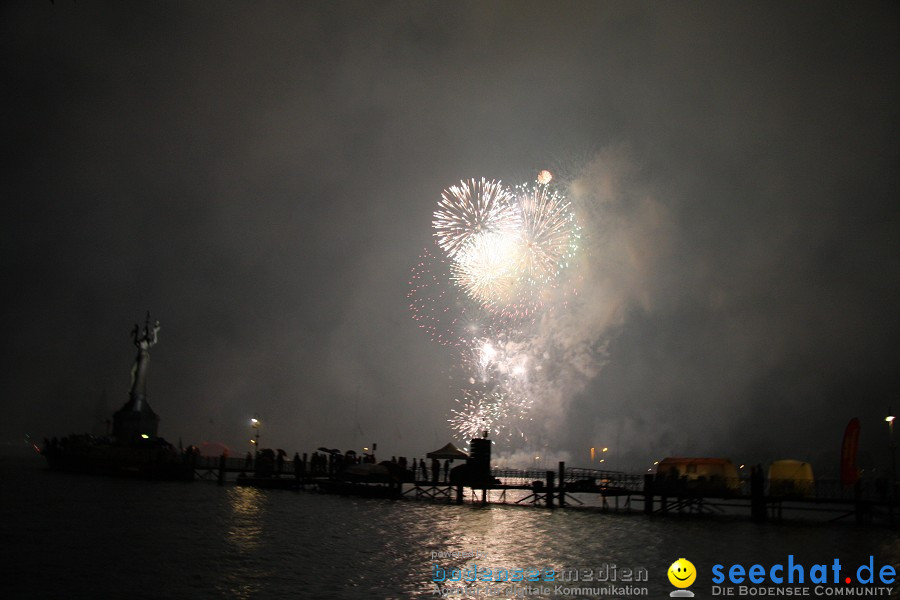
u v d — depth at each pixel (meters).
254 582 28.06
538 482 63.75
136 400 88.56
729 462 55.91
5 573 28.12
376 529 43.59
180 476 77.56
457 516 52.91
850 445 52.19
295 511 51.78
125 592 25.95
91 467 82.12
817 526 50.31
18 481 68.94
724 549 38.28
